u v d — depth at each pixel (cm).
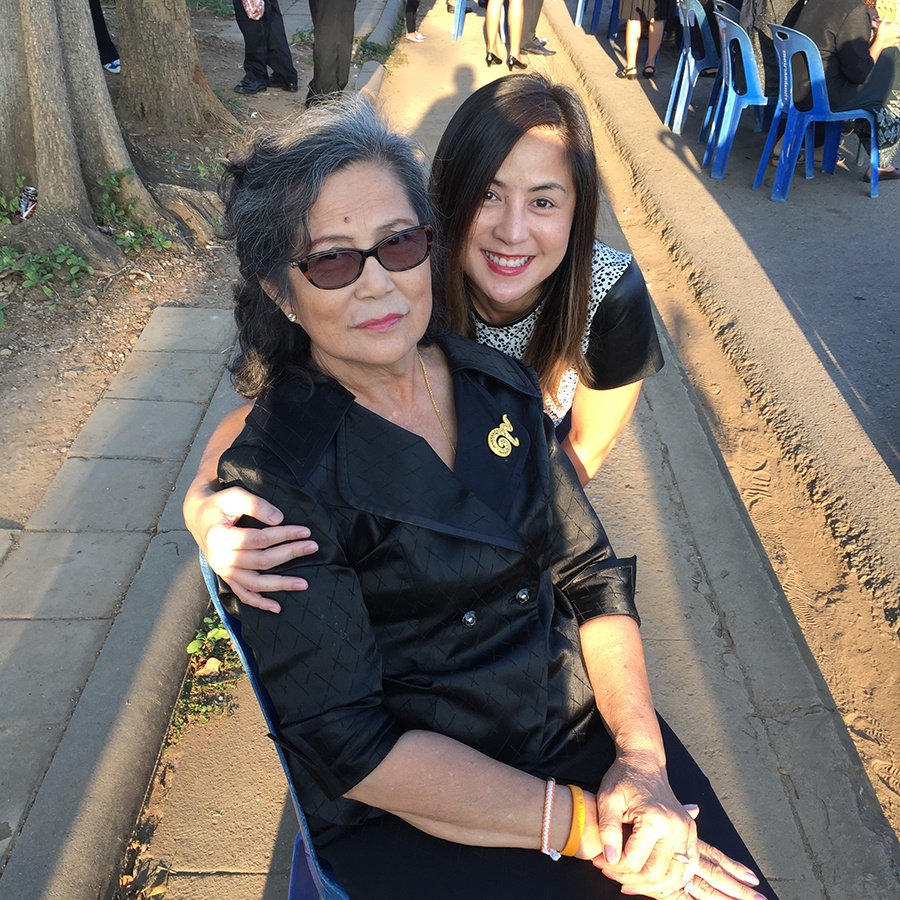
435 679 143
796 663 277
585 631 168
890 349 452
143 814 230
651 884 144
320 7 702
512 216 176
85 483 333
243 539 131
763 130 753
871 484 357
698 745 250
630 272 197
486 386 159
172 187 545
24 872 205
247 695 262
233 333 439
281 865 219
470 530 140
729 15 661
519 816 140
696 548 322
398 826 147
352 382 147
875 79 606
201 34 950
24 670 256
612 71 912
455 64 942
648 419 390
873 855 226
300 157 131
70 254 465
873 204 623
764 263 535
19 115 468
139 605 278
